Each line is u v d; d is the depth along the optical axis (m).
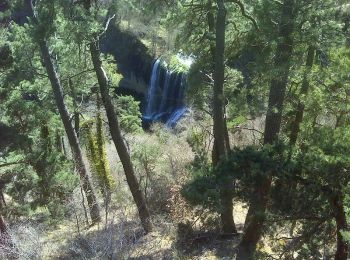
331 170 8.60
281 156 9.12
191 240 14.39
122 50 43.62
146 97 43.59
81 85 19.55
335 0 10.52
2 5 16.44
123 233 13.49
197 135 19.89
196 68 14.96
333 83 11.73
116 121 15.44
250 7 13.74
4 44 15.60
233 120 15.84
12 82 17.03
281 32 10.50
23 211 16.39
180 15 13.97
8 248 12.78
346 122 11.45
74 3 13.37
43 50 16.38
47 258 13.34
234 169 9.28
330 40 10.73
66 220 17.16
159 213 16.89
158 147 21.14
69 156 22.23
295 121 13.20
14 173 16.73
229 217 14.51
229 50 14.37
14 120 18.28
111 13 14.55
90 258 12.19
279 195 9.48
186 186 10.44
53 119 19.33
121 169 24.97
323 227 9.41
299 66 10.64
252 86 12.30
